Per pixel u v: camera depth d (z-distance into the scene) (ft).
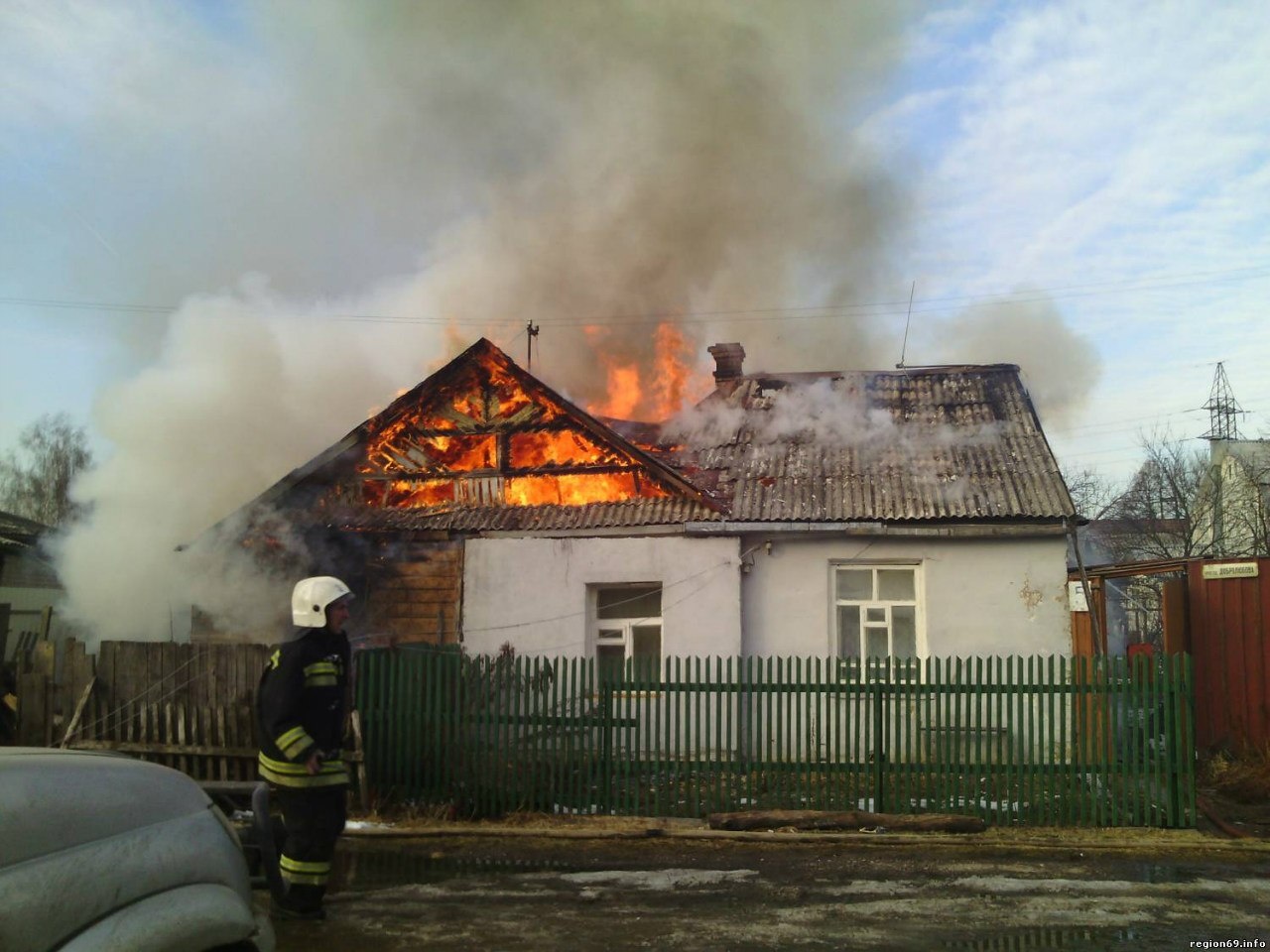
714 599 41.83
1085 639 58.90
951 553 41.39
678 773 31.12
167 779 12.01
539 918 20.36
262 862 19.88
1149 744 29.68
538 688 31.71
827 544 42.19
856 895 22.35
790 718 31.22
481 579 43.70
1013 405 50.34
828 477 44.80
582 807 31.09
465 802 31.19
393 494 47.42
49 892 9.32
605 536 43.11
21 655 33.32
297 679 18.97
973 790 30.07
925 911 21.07
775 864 25.49
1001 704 30.73
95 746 31.40
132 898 10.12
